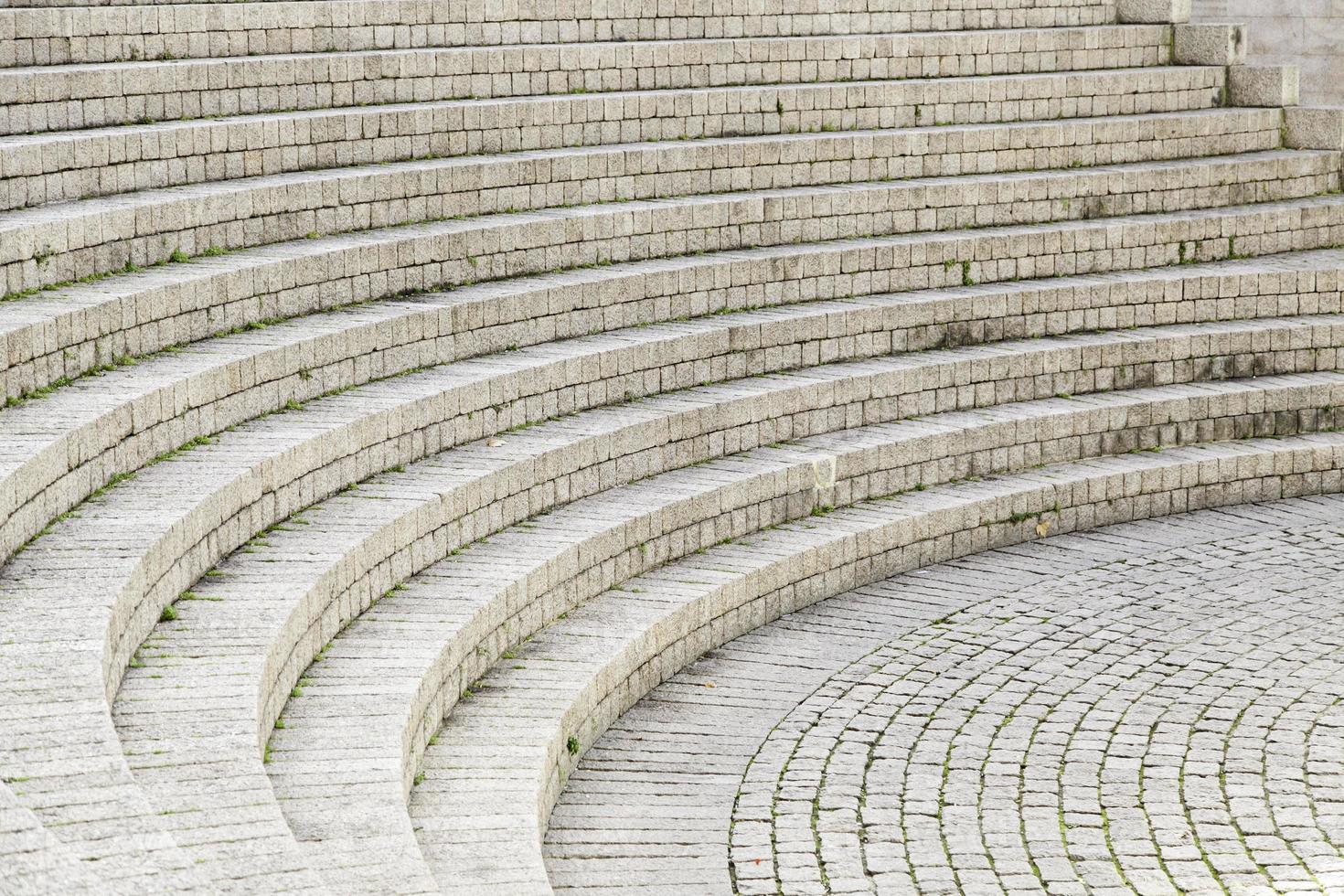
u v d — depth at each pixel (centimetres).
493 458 1070
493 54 1471
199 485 877
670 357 1240
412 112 1356
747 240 1416
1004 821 827
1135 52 1794
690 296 1320
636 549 1073
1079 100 1700
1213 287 1479
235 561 874
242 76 1316
